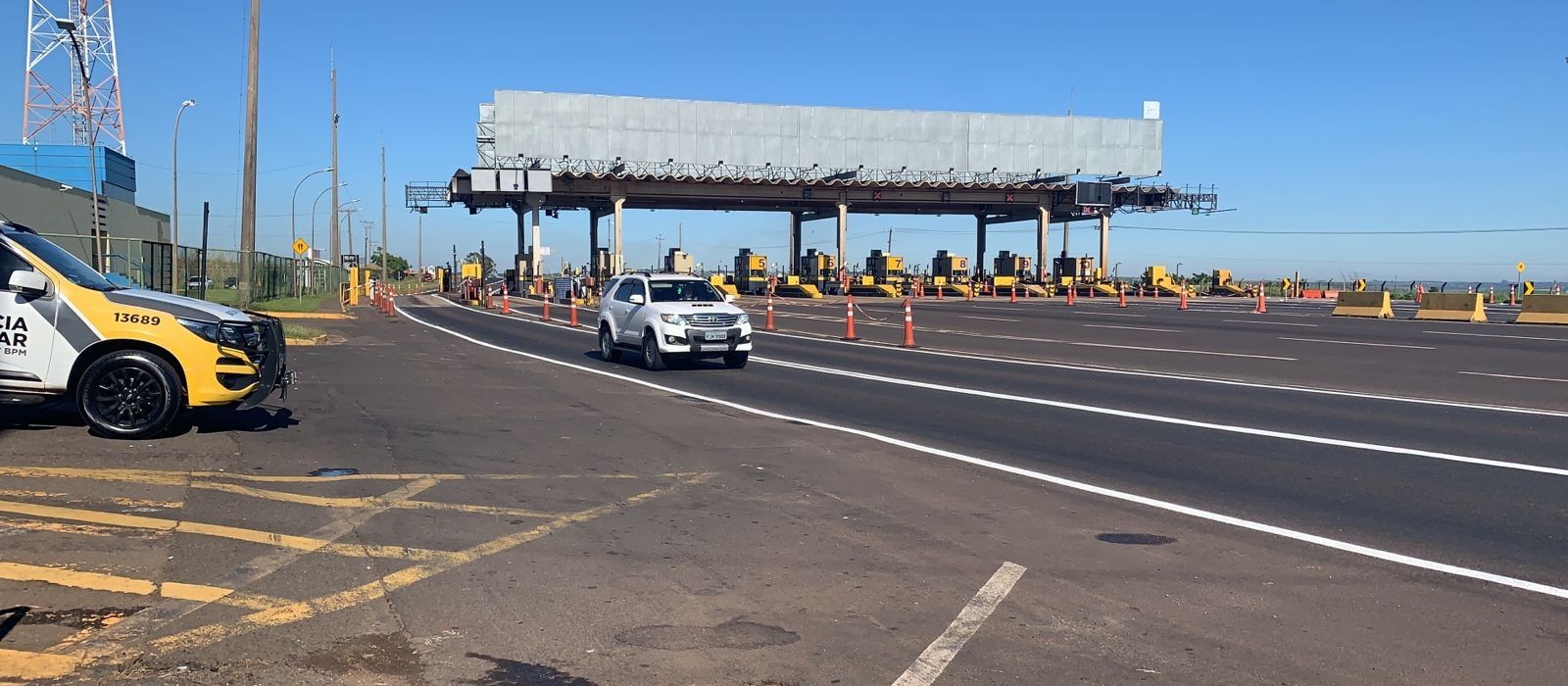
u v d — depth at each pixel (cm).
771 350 2583
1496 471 1054
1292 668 532
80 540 698
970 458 1116
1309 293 7544
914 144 6894
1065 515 859
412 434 1178
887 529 804
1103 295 7112
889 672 521
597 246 7344
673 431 1262
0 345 1010
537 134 6172
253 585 625
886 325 3591
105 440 1032
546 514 825
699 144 6475
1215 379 1912
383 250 7450
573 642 552
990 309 4862
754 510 861
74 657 509
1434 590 665
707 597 632
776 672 518
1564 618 612
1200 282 9275
